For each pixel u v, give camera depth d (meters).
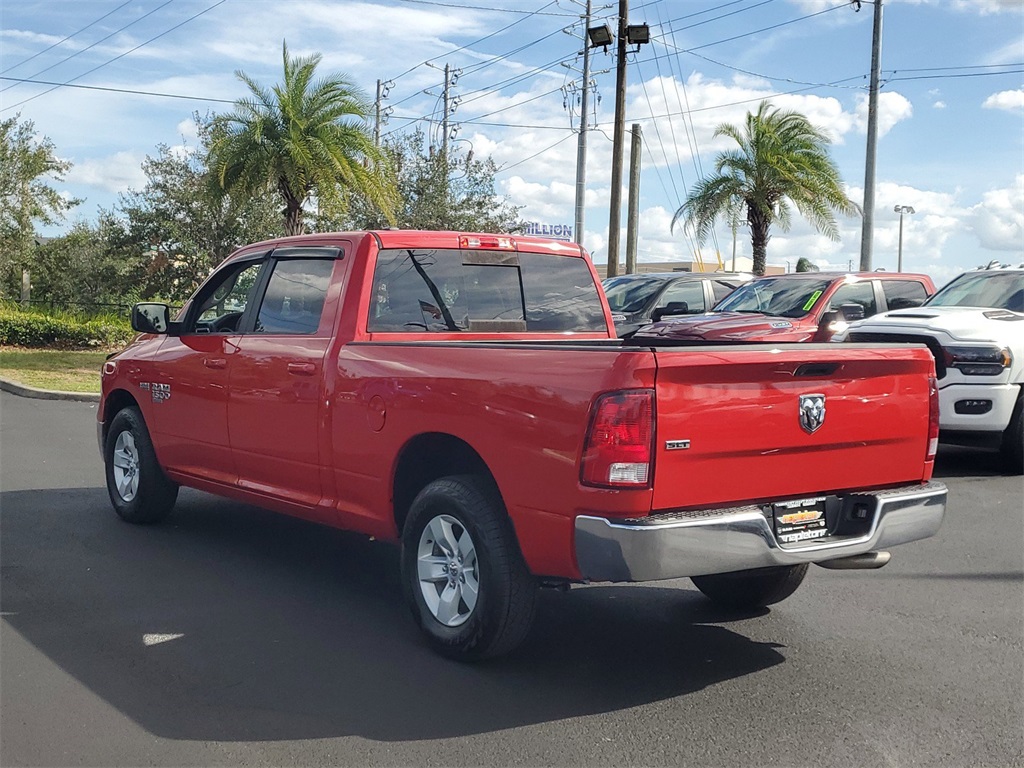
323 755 3.79
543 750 3.85
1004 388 9.41
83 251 33.78
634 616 5.57
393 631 5.21
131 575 6.17
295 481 5.84
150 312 6.85
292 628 5.23
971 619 5.54
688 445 4.10
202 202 28.03
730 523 4.15
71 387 17.38
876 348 4.66
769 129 27.02
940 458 10.94
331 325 5.69
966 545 7.18
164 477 7.28
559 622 5.45
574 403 4.15
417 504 4.90
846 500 4.69
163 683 4.47
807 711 4.25
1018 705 4.33
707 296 14.19
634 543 3.98
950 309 10.52
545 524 4.28
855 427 4.61
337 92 23.84
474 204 29.94
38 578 6.09
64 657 4.77
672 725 4.09
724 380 4.20
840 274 12.05
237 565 6.42
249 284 6.54
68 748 3.83
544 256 6.46
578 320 6.53
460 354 4.77
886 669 4.76
